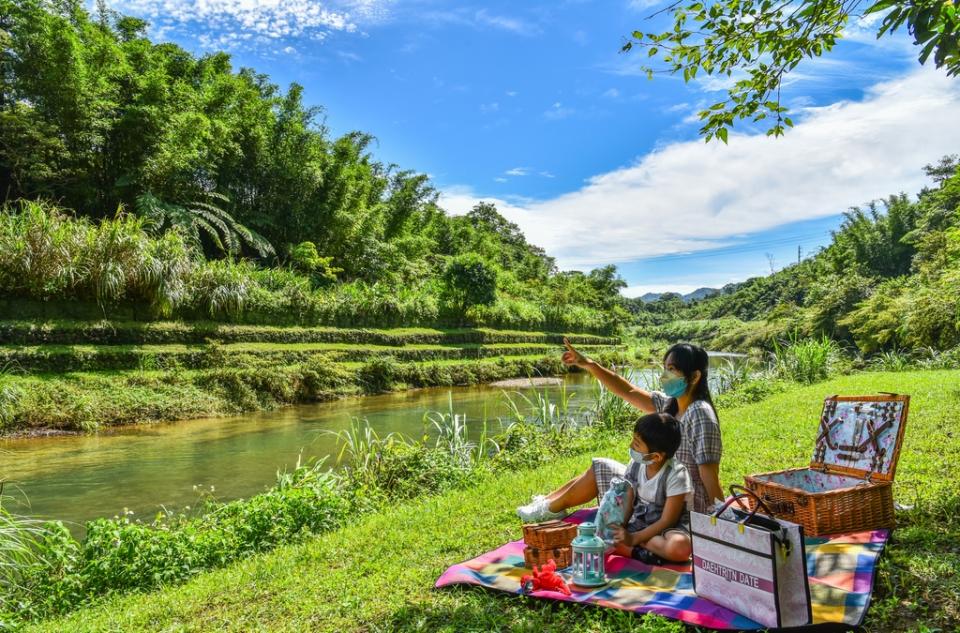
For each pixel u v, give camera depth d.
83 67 19.08
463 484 6.89
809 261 71.31
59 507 7.87
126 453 11.10
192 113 21.92
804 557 2.48
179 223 20.91
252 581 4.07
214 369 17.03
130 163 21.69
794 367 15.45
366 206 35.62
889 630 2.47
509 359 28.80
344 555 4.38
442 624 2.90
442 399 19.56
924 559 3.10
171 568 4.71
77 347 15.03
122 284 16.02
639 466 3.56
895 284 28.05
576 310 45.22
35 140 18.53
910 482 4.69
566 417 9.88
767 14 4.02
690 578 3.09
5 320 14.53
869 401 3.99
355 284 27.53
